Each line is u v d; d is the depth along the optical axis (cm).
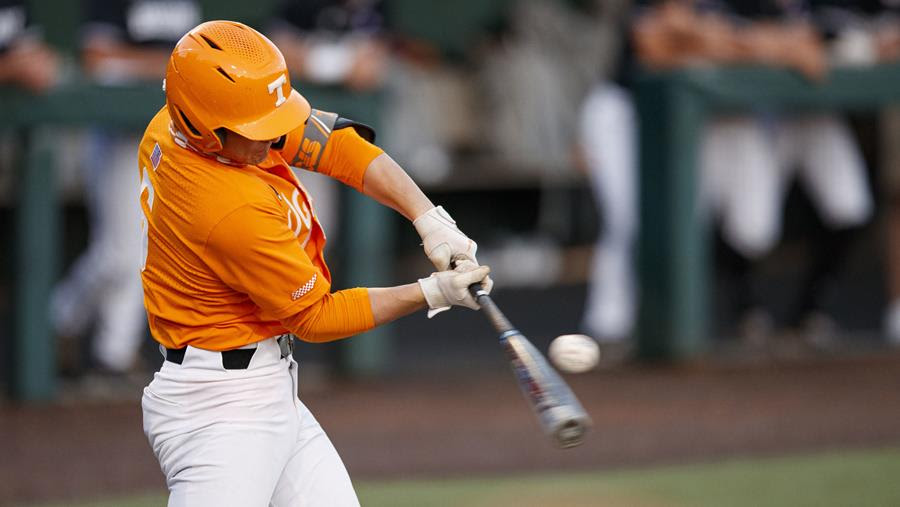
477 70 3831
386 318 1055
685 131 2647
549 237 3900
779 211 3469
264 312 1037
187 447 1040
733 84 2639
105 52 2386
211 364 1038
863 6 2836
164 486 1856
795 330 2931
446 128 3800
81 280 2506
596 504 1739
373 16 2617
